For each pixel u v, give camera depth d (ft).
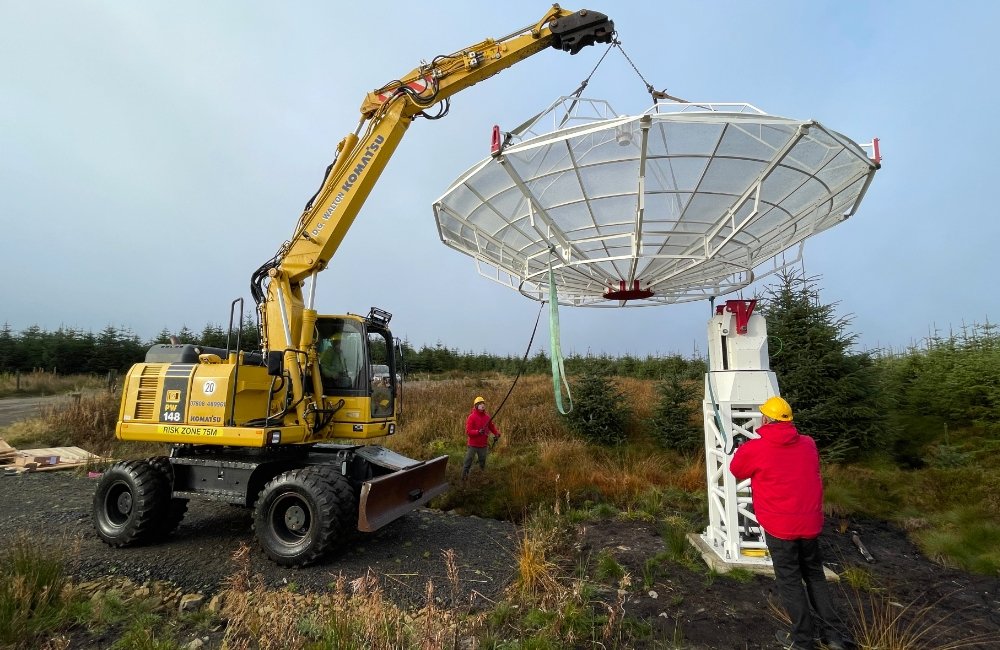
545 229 17.22
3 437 41.06
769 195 15.70
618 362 78.28
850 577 16.14
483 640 12.25
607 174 15.20
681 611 13.87
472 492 26.96
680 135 13.76
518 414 42.09
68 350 94.73
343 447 22.43
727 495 16.88
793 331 30.19
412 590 15.79
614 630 12.78
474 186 16.96
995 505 21.16
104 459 34.68
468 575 17.01
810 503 12.07
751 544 17.04
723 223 15.97
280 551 17.70
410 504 20.90
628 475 28.14
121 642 12.52
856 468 26.78
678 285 20.45
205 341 96.78
